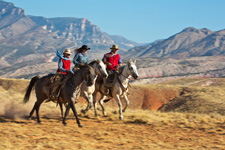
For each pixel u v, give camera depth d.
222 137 8.78
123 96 12.27
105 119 11.76
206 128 10.09
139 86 53.88
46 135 8.40
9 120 10.70
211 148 7.43
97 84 12.24
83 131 9.20
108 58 12.09
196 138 8.59
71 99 9.91
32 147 7.02
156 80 186.25
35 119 11.30
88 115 12.32
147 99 47.31
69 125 10.15
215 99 40.28
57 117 11.96
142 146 7.48
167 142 8.10
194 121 11.48
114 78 11.74
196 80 123.31
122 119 11.65
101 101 12.73
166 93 50.06
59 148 7.04
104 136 8.60
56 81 10.16
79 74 9.93
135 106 43.94
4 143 7.14
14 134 8.29
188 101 41.97
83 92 11.03
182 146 7.63
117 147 7.36
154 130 9.72
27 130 8.96
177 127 10.30
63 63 10.30
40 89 10.72
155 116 12.62
